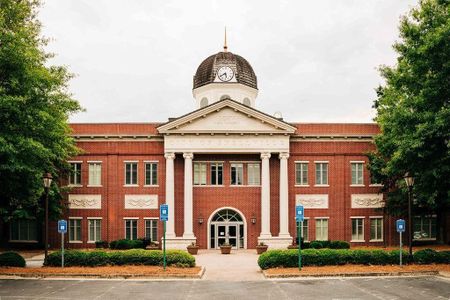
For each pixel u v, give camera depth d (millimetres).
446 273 24156
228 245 39094
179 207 43000
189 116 42094
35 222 43281
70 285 21688
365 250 26875
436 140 25797
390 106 37281
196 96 48969
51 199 38688
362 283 22031
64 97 32312
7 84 25250
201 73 49031
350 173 43781
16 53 24266
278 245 41438
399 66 29016
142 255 26656
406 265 26484
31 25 27578
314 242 39375
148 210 43062
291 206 43250
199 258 35469
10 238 43344
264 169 42375
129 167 43531
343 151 43844
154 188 43156
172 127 42281
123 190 43219
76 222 43125
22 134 25641
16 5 25891
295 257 26141
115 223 42906
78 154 43250
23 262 27188
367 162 43812
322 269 25156
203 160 43438
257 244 42531
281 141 42625
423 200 38000
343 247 39281
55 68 31391
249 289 20562
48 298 18469
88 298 18469
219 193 43219
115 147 43500
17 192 28172
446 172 26781
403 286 21125
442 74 25281
